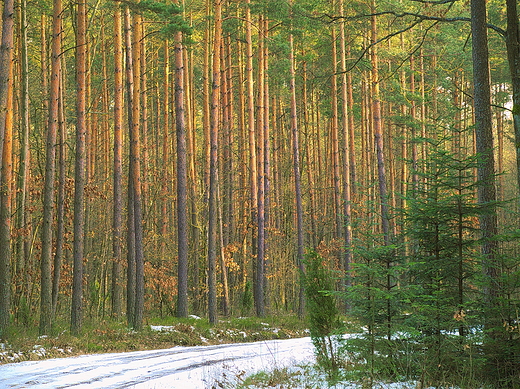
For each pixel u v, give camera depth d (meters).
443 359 9.37
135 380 11.95
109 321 24.91
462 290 9.82
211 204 26.59
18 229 21.67
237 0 33.12
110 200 33.69
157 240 32.38
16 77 28.41
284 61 32.97
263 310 30.75
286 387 10.54
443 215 10.06
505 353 9.09
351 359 11.28
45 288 19.52
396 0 31.23
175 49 26.25
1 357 14.93
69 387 11.03
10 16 17.89
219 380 11.85
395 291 9.34
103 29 36.66
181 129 26.48
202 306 33.50
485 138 11.64
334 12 33.12
